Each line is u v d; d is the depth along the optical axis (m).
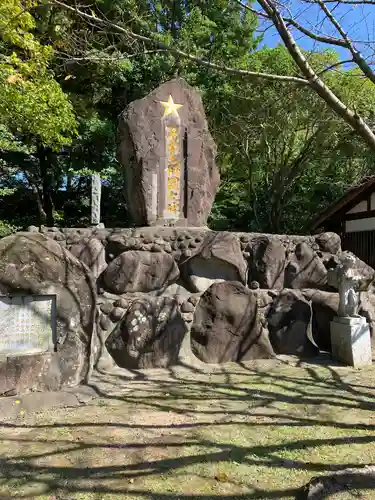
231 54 11.55
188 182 6.32
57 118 7.53
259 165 13.50
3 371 3.53
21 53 7.78
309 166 13.62
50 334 3.86
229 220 15.02
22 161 13.27
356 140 12.11
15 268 3.69
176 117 6.39
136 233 5.48
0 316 3.61
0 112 7.11
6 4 5.80
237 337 5.19
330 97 2.51
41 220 13.78
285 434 3.01
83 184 15.54
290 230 14.52
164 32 10.16
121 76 11.33
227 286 5.23
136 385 4.18
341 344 5.16
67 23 6.85
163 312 4.87
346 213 11.83
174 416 3.37
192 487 2.32
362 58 2.51
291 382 4.30
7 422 3.23
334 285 5.41
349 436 2.97
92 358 4.38
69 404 3.62
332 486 2.23
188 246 5.56
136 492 2.27
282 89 10.63
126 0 8.38
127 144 6.28
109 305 4.82
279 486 2.32
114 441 2.89
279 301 5.65
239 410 3.50
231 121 10.90
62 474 2.46
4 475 2.45
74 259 4.04
